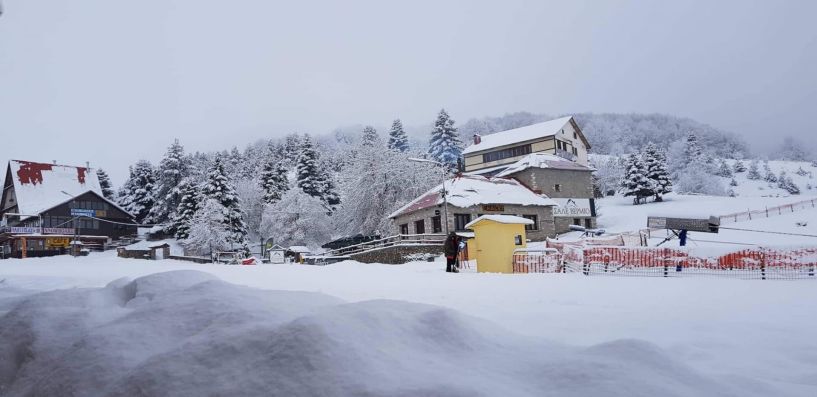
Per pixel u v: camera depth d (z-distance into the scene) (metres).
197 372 2.84
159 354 3.06
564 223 52.78
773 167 152.12
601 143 159.88
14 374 3.70
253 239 70.81
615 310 7.25
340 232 59.62
